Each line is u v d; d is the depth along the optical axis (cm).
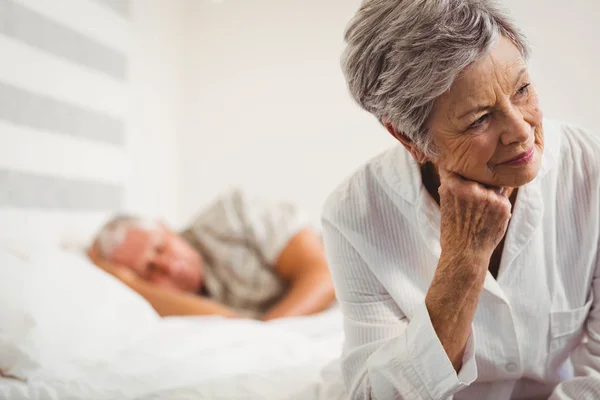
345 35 75
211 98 306
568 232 82
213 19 307
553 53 194
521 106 68
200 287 230
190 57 310
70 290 142
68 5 224
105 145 251
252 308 226
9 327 120
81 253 214
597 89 190
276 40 293
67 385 105
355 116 277
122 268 209
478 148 69
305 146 286
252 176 297
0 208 187
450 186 74
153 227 218
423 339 76
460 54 64
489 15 66
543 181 80
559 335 85
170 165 305
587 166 81
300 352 127
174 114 308
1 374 116
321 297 202
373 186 88
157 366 118
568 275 84
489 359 84
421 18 66
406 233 87
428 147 73
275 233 224
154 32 290
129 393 102
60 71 219
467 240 75
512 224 79
